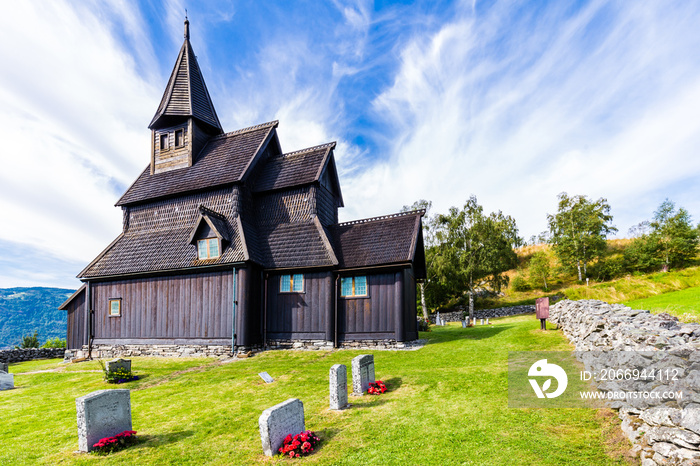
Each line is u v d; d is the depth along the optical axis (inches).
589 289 1541.6
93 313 952.3
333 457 292.2
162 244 945.5
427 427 330.0
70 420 427.8
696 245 2118.6
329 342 793.6
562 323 708.7
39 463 311.0
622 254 2370.8
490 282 1877.5
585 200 2310.5
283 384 520.7
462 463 263.4
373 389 446.3
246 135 1089.4
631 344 342.6
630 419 271.6
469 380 450.6
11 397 566.6
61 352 1229.1
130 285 922.7
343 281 824.9
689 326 373.1
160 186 1043.3
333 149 1034.1
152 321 885.2
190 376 619.2
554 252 2568.9
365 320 796.6
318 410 401.7
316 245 854.5
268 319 850.1
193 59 1186.0
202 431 367.9
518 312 1825.8
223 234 856.9
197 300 849.5
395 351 716.7
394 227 877.2
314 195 932.0
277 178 983.0
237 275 818.2
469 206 1776.6
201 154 1097.4
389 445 303.0
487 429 312.3
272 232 922.1
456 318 1857.8
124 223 1055.6
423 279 1117.7
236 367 663.1
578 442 274.8
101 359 896.3
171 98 1110.4
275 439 306.7
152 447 335.3
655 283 1485.0
